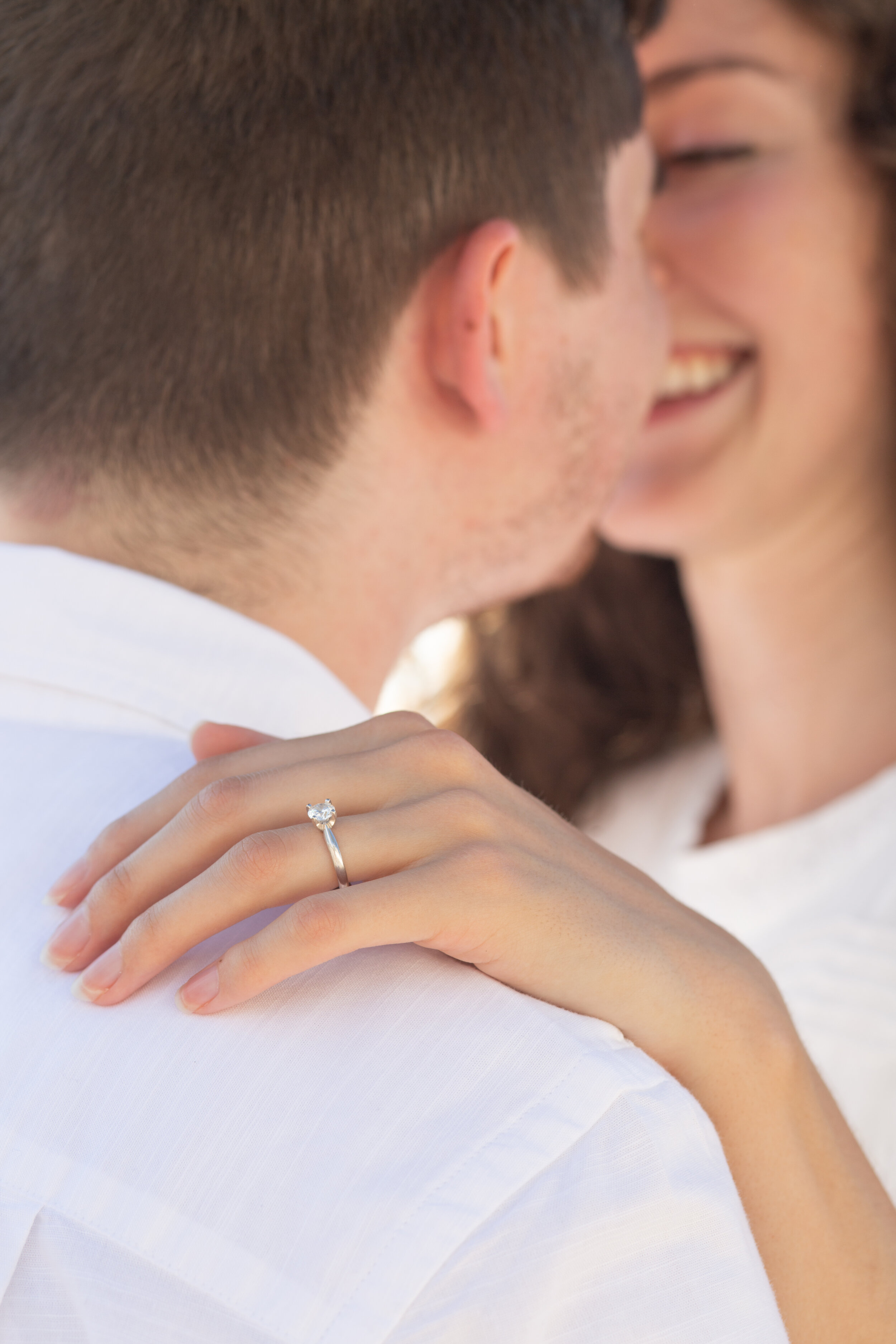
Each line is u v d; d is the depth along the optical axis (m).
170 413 0.68
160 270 0.68
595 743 1.54
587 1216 0.58
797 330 1.17
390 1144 0.58
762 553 1.24
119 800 0.65
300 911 0.60
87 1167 0.58
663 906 0.68
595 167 0.76
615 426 0.80
